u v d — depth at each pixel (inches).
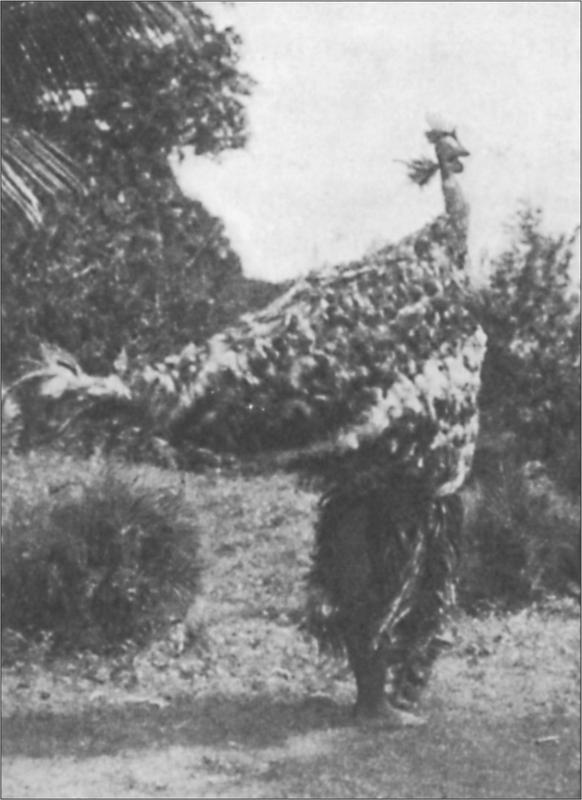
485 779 275.3
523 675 308.2
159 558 317.4
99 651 312.7
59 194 320.8
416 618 286.2
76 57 309.4
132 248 324.2
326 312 275.3
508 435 341.1
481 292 314.8
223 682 301.9
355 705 290.5
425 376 275.6
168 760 277.6
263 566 318.3
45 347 288.2
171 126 319.3
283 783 273.1
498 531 342.0
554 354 328.8
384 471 277.4
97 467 318.7
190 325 320.5
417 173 293.9
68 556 313.1
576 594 341.7
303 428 273.0
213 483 323.3
